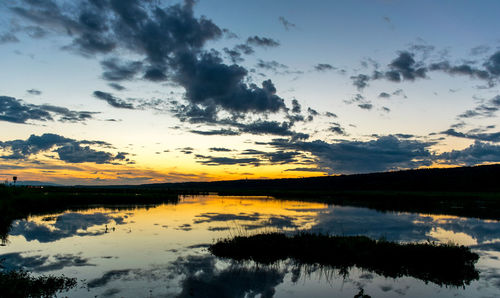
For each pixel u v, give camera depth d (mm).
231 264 13305
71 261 13555
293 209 40219
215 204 48344
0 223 23312
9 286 9414
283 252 15039
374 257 13859
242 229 22172
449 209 41875
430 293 10445
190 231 21125
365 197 72938
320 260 13898
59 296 9609
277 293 10219
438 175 128750
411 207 44938
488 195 68812
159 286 10641
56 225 23406
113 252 15172
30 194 40688
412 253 14062
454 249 14398
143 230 21406
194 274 11961
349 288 10766
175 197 60188
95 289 10258
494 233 22328
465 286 11102
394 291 10562
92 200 47375
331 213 35000
